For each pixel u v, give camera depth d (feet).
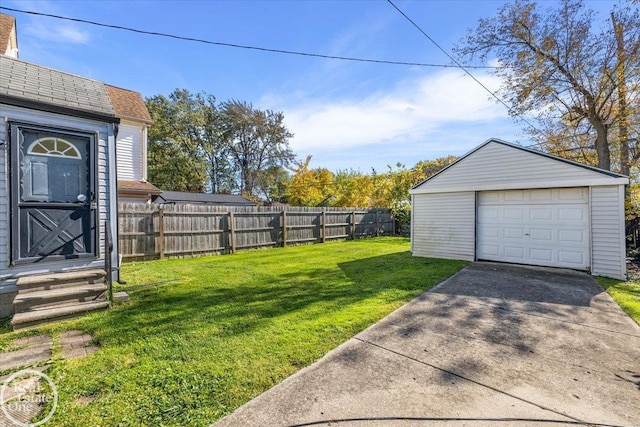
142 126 41.11
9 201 12.60
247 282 18.33
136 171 40.57
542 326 11.77
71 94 14.96
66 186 14.14
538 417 6.60
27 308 12.12
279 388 7.55
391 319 12.39
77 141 14.49
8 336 10.56
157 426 6.16
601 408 6.94
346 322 11.83
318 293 15.96
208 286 17.29
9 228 12.57
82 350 9.55
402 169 58.08
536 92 33.63
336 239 44.45
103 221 15.23
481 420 6.48
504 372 8.45
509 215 25.09
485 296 15.70
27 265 12.97
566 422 6.45
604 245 20.57
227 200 66.69
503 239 25.36
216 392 7.32
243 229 33.71
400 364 8.80
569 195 22.43
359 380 7.95
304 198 66.33
